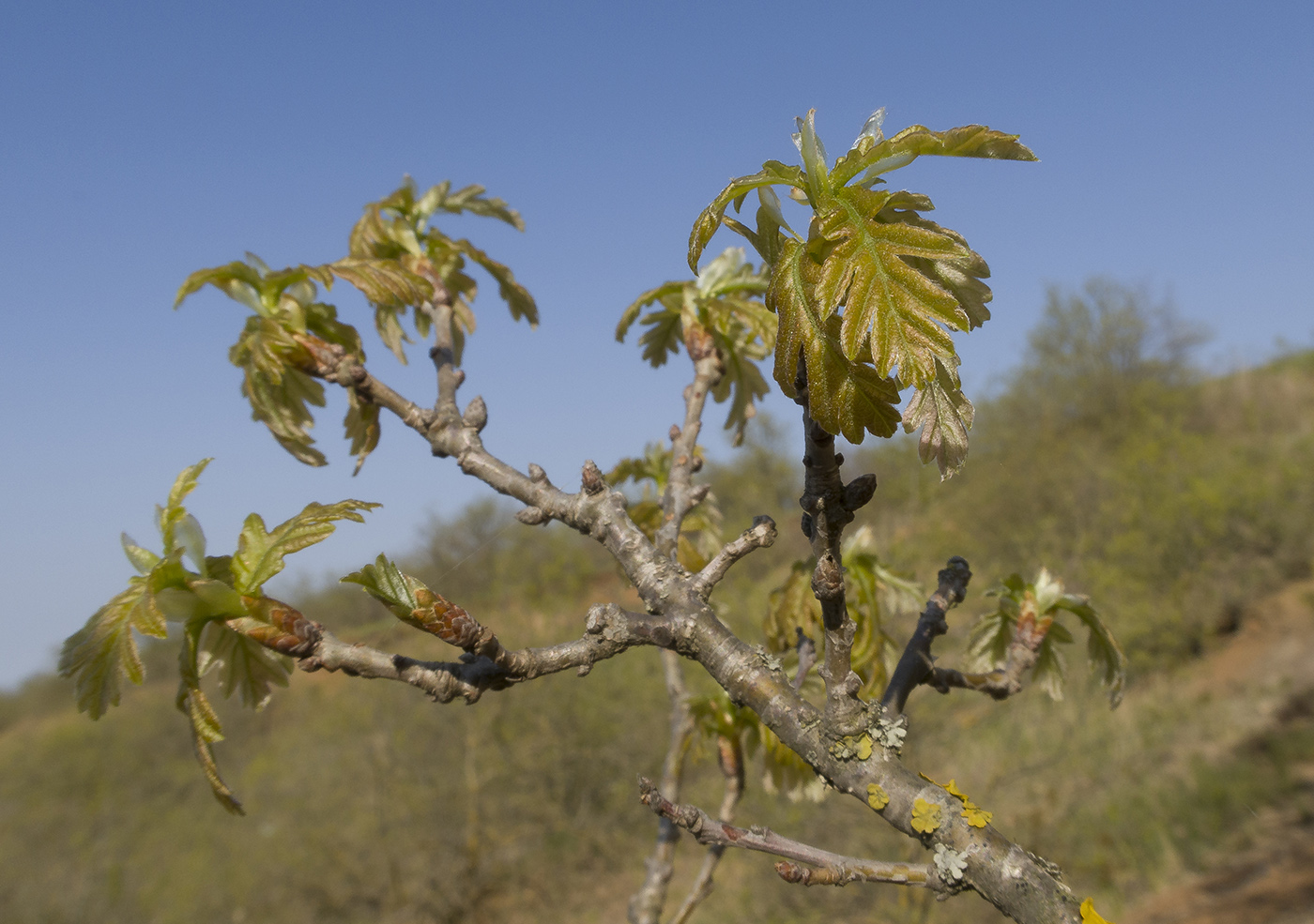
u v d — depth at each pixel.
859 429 0.91
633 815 10.37
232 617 1.28
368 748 10.91
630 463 2.79
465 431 1.73
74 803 12.39
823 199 1.00
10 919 9.09
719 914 8.05
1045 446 16.50
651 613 1.33
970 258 0.90
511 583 13.44
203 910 9.39
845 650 1.12
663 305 2.38
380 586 1.19
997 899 1.00
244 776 12.16
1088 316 19.17
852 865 1.11
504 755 10.51
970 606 8.91
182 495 1.34
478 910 9.61
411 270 2.08
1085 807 7.81
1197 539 11.27
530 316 2.42
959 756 8.63
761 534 1.33
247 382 1.89
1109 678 1.85
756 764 8.13
